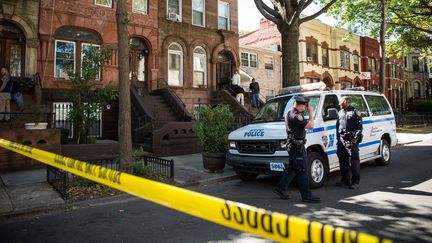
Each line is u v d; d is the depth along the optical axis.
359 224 4.31
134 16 15.54
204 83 18.16
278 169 6.24
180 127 12.20
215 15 18.80
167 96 15.11
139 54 16.12
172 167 7.58
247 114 14.75
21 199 6.05
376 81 32.84
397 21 22.03
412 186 6.44
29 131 9.06
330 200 5.57
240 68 21.12
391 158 10.46
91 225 4.71
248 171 6.96
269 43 26.44
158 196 1.94
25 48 12.69
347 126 6.39
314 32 25.94
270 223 1.46
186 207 1.78
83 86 10.04
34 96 12.09
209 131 8.55
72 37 13.78
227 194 6.40
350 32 23.53
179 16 17.47
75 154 9.96
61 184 6.38
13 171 8.80
